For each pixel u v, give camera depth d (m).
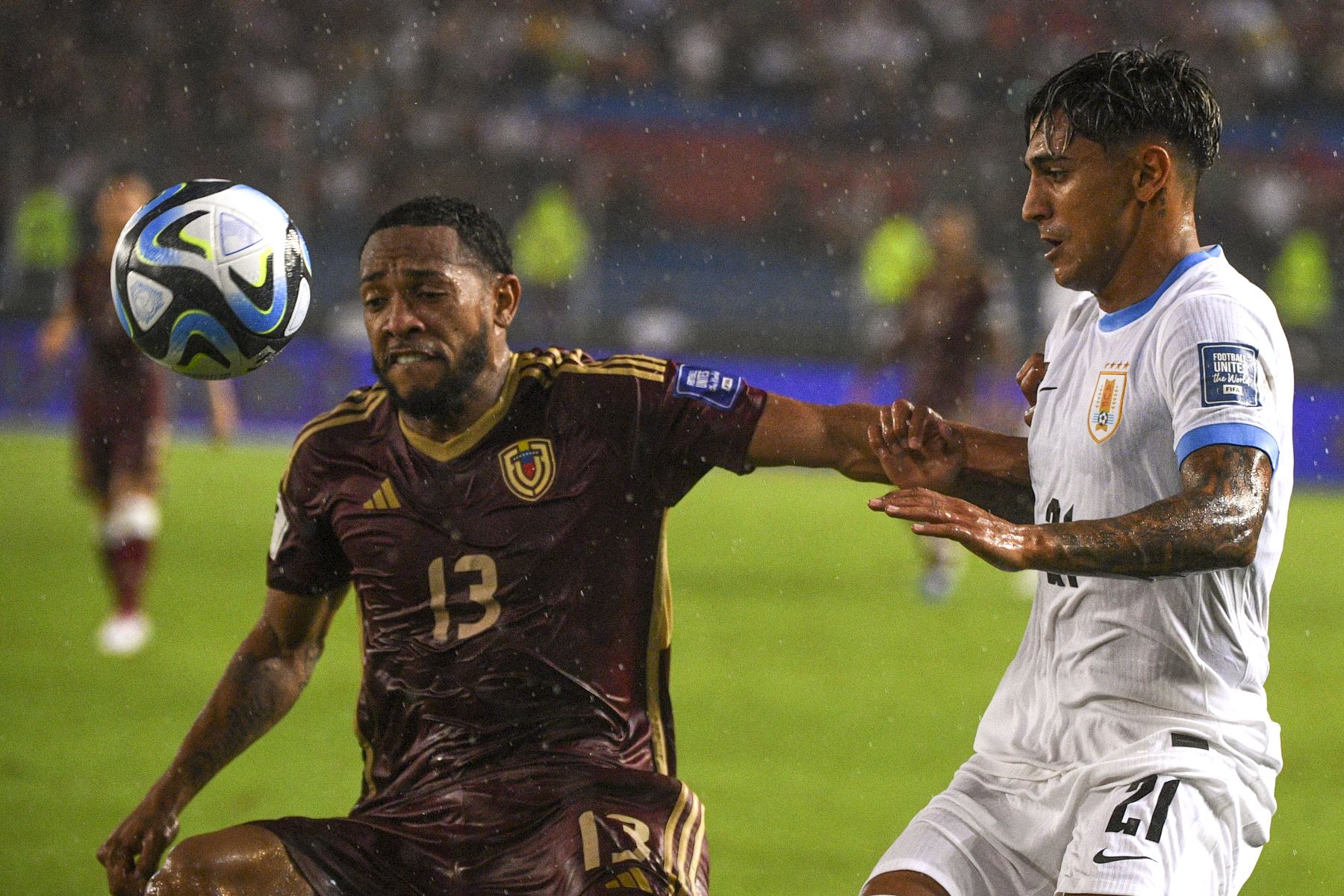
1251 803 10.93
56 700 27.91
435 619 12.27
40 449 68.00
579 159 94.81
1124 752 10.88
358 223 90.50
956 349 42.97
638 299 89.94
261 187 90.88
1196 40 102.56
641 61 101.94
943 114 98.69
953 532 9.85
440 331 11.89
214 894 11.31
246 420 79.25
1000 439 12.68
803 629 35.84
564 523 12.21
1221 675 10.98
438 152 94.38
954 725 27.17
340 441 12.61
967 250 43.16
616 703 12.34
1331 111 100.88
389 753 12.61
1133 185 11.09
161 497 56.00
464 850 11.93
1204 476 10.18
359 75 98.38
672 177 95.62
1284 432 10.79
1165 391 10.78
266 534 48.56
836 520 56.88
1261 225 92.31
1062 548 9.91
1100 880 10.34
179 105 96.38
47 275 80.12
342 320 80.12
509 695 12.14
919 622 37.25
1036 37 102.81
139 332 12.55
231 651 32.31
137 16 97.81
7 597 38.00
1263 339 10.66
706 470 12.70
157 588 39.12
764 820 21.31
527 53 100.81
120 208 31.91
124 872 12.60
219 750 12.92
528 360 12.57
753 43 103.25
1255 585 11.02
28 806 21.42
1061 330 12.05
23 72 94.62
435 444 12.31
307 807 21.53
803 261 92.12
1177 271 11.13
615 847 11.38
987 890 11.32
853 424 12.73
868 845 20.22
